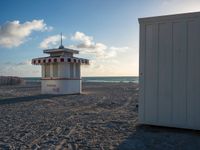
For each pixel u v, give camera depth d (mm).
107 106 10398
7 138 5230
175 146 4496
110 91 19875
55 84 16891
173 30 5801
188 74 5594
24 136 5387
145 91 6164
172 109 5770
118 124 6559
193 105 5512
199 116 5438
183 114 5629
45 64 17453
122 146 4566
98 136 5324
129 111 8914
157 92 5980
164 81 5891
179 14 5715
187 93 5590
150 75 6086
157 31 6008
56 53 17562
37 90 21656
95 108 9805
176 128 5848
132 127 6152
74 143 4820
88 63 18516
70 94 16719
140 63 6227
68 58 16328
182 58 5676
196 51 5516
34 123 6789
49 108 9836
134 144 4668
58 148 4512
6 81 38625
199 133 5398
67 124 6629
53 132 5734
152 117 6051
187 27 5633
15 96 15266
